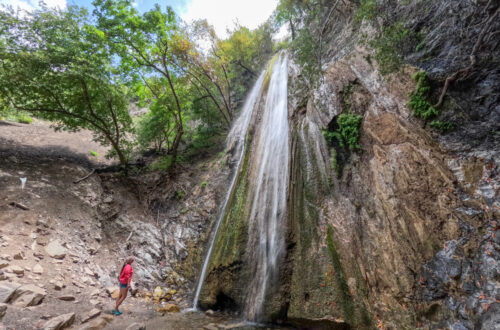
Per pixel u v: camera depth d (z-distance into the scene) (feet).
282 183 23.43
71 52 31.07
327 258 18.02
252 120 34.45
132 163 43.27
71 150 44.24
